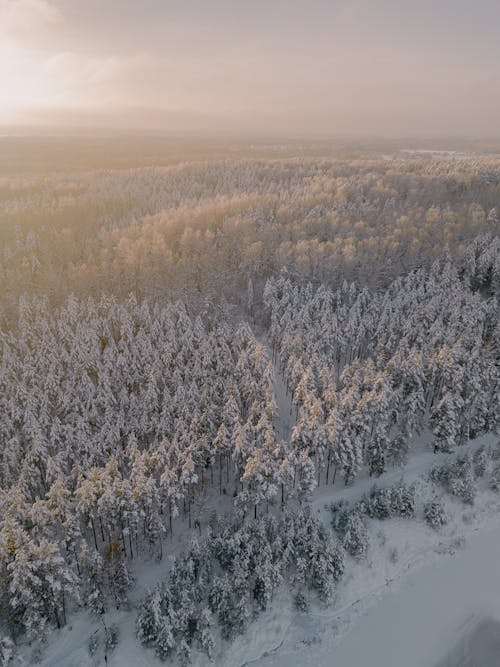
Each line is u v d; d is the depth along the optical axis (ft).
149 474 166.40
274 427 207.62
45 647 133.49
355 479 188.24
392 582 155.22
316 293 275.39
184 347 231.91
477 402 198.49
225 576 143.13
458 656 135.95
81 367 221.05
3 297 279.90
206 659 131.64
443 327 234.38
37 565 123.54
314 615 144.87
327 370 205.05
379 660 134.92
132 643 134.41
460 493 178.60
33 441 173.68
